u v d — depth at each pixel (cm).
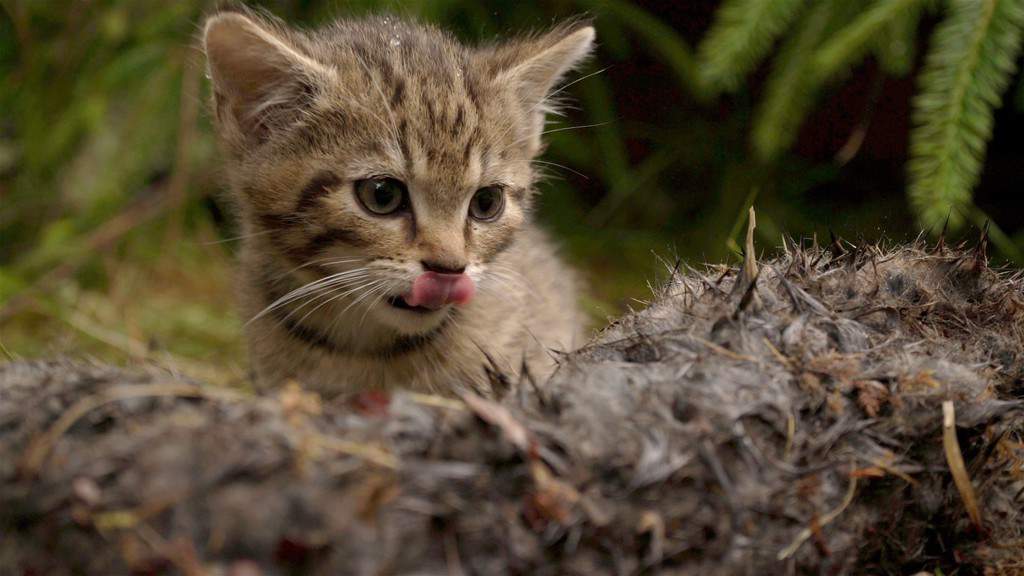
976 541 85
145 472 75
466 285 94
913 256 88
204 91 107
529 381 84
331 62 95
